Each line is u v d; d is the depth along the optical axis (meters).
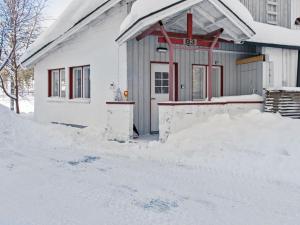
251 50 12.90
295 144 6.75
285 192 4.97
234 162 6.39
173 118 8.52
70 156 7.63
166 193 4.97
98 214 4.19
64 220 4.00
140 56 10.54
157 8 8.46
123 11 10.18
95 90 11.48
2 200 4.67
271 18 14.34
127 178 5.76
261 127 8.14
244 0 13.59
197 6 9.01
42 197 4.80
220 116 9.02
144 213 4.22
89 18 11.28
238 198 4.74
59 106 13.63
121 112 9.51
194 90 11.81
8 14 19.61
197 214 4.18
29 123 10.32
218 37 9.55
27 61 15.05
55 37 13.15
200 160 6.76
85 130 10.88
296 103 10.93
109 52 10.74
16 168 6.43
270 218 4.05
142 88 10.57
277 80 11.93
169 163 6.84
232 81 12.61
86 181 5.58
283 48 11.99
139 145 8.47
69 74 13.02
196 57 11.75
